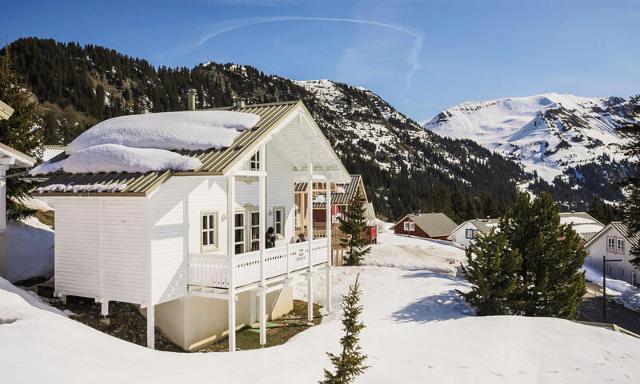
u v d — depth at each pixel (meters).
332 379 8.64
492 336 16.38
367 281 26.75
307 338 16.36
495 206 107.56
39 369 8.49
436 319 20.58
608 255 54.69
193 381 10.02
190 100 21.20
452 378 12.41
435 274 29.70
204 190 16.55
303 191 34.47
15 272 18.06
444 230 74.50
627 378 12.72
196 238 16.17
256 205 20.02
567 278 23.55
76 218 15.50
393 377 12.26
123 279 14.73
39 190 15.22
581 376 12.83
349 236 38.00
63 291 15.70
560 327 17.31
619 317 35.94
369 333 16.80
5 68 22.31
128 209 14.60
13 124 21.84
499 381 12.37
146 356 11.38
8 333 10.38
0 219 16.58
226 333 17.83
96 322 15.03
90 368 9.20
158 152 15.36
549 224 24.03
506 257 22.27
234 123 16.91
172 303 15.94
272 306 20.84
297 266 19.45
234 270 15.23
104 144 16.53
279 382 10.81
